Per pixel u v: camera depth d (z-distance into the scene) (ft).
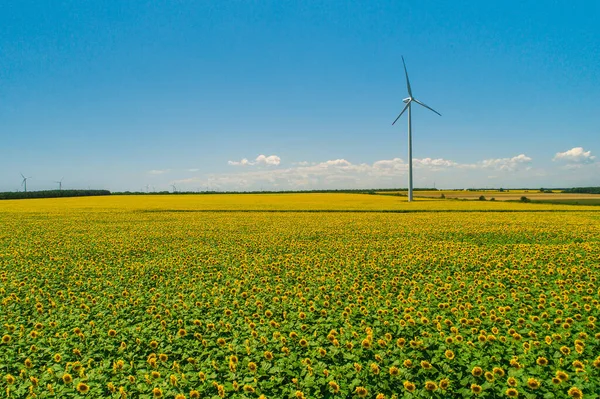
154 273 54.60
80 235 91.35
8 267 57.16
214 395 21.89
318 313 35.63
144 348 28.86
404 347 27.43
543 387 22.08
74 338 30.45
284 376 24.12
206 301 40.22
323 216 139.33
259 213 151.43
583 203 221.05
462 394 21.58
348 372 24.06
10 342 29.07
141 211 160.25
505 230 98.27
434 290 43.06
